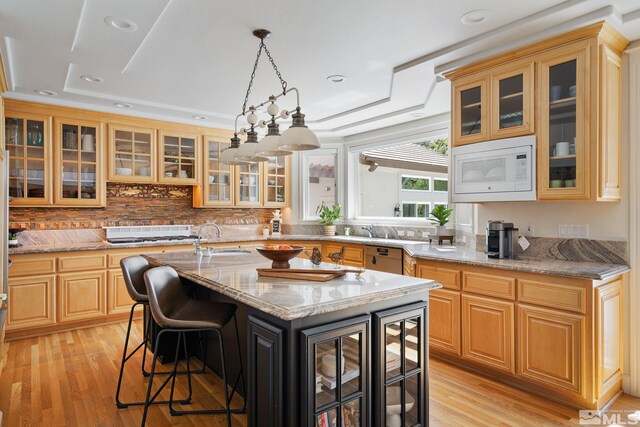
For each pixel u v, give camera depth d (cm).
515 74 280
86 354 339
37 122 410
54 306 392
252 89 387
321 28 260
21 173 401
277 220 599
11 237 404
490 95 294
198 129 520
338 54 302
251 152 274
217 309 244
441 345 316
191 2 227
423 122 477
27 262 379
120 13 227
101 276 420
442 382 285
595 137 245
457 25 256
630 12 235
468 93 313
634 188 265
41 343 366
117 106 435
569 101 256
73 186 432
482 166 299
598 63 243
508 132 284
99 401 257
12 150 397
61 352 344
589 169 247
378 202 596
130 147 470
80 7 214
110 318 429
